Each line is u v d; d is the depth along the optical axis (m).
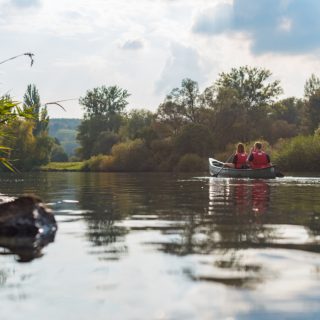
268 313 2.04
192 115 52.59
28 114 5.42
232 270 2.79
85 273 2.73
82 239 3.97
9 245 3.69
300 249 3.46
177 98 52.44
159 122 52.59
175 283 2.50
